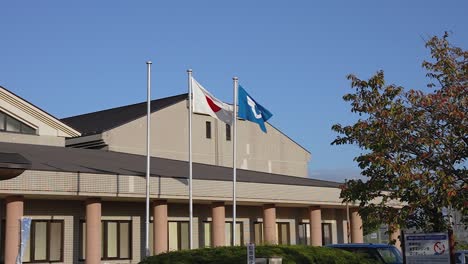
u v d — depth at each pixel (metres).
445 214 16.80
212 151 46.91
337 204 35.72
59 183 25.09
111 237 29.23
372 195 16.92
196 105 25.94
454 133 16.23
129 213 29.98
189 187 26.02
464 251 22.27
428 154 16.00
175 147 44.56
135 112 45.38
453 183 15.64
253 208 35.19
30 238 26.67
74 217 28.23
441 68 16.92
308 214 37.94
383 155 16.14
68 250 27.81
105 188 26.28
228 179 30.84
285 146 52.50
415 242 15.70
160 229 28.44
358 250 21.00
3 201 26.23
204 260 18.31
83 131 42.50
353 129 16.92
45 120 35.59
